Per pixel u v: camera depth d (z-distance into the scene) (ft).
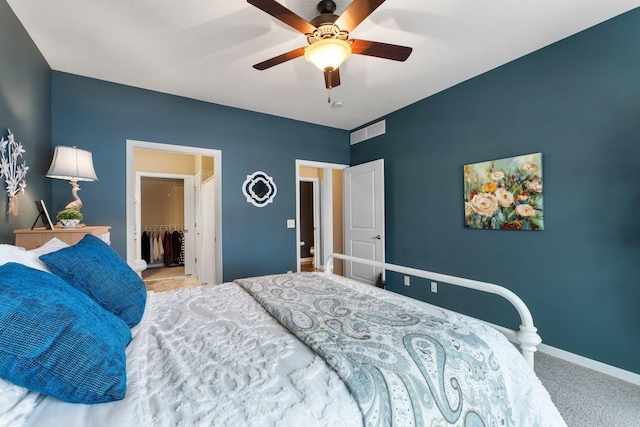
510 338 8.36
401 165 11.82
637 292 6.20
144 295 4.71
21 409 2.10
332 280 6.53
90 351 2.34
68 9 6.07
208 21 6.52
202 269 15.33
